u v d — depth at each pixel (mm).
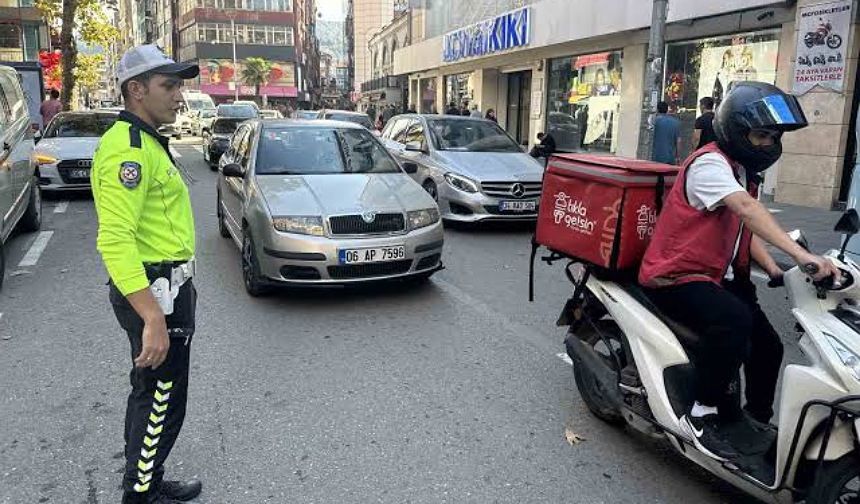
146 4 107812
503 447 3615
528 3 21000
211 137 17516
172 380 2807
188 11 79812
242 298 6270
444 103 30422
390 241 5941
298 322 5602
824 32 10750
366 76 79500
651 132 10945
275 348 5008
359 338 5234
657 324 3207
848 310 2590
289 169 6832
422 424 3857
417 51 31109
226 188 8133
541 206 3809
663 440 3697
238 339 5188
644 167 3365
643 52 16000
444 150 10258
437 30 30812
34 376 4496
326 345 5078
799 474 2619
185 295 2758
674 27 14789
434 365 4715
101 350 4969
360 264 5867
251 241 6168
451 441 3670
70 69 24250
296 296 6336
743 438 3062
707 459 2967
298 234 5789
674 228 3027
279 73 80688
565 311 3912
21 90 9070
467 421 3896
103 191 2479
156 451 2824
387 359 4816
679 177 3039
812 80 11062
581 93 19172
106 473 3348
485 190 9273
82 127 12898
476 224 10203
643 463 3477
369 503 3104
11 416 3928
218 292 6453
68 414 3957
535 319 5727
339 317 5742
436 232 6289
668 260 3049
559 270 7406
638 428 3426
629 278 3480
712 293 2977
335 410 4020
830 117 10836
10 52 36812
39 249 8328
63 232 9391
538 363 4773
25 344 5090
